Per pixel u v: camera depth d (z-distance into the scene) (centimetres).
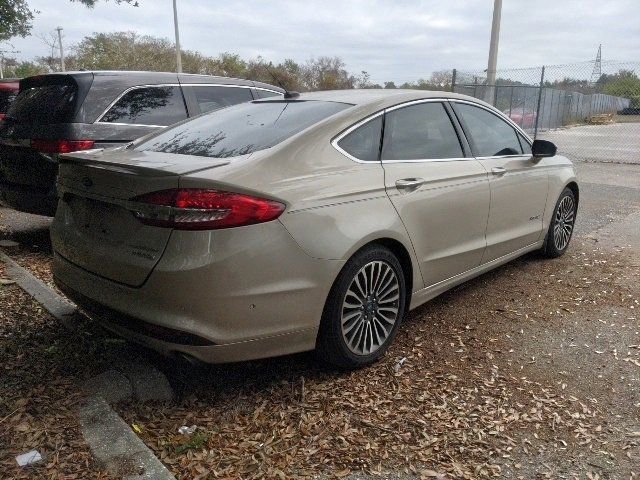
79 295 320
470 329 404
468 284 498
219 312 272
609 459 263
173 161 298
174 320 272
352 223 316
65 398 294
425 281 382
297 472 251
